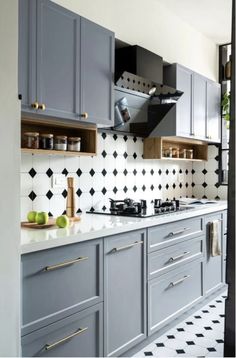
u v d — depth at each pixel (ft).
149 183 12.01
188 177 14.65
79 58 7.50
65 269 5.90
